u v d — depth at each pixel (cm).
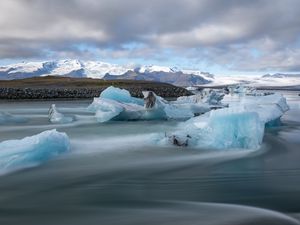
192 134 1375
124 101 2795
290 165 1066
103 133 1772
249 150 1266
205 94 3606
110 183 884
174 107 2534
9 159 976
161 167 1042
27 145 1041
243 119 1326
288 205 718
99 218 654
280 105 2242
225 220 628
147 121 2341
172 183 884
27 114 2898
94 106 2620
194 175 955
